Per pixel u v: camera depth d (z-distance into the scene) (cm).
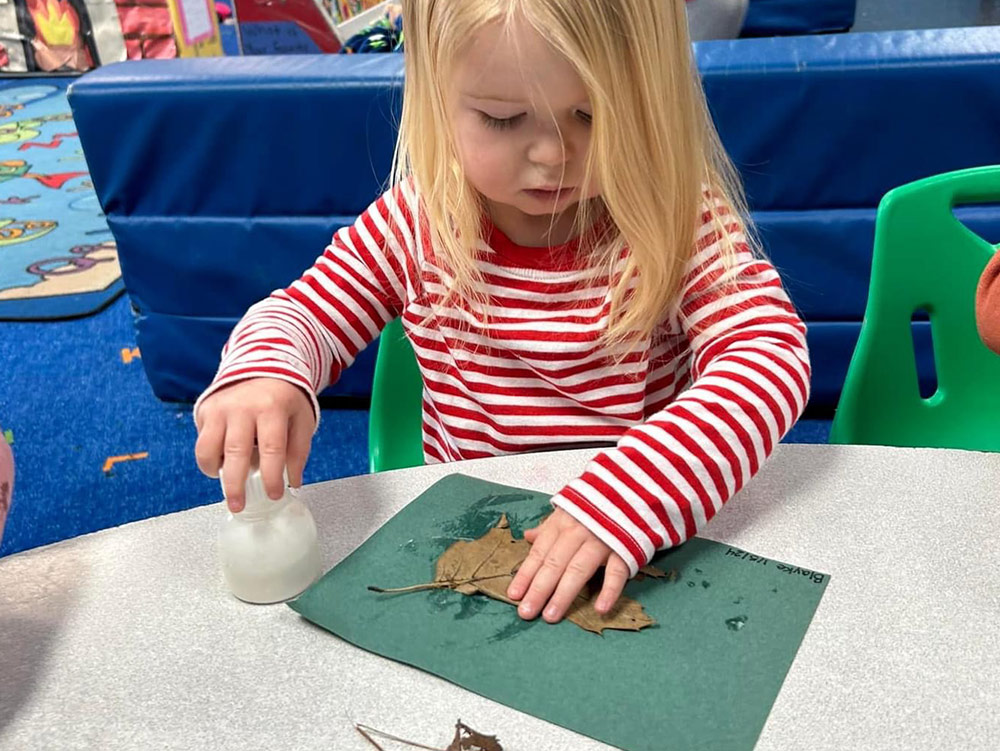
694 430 62
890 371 97
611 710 46
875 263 94
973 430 99
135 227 163
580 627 52
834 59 138
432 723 46
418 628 53
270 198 157
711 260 77
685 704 47
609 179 69
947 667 48
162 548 61
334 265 87
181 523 64
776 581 55
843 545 58
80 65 445
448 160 77
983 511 60
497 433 87
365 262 87
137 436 178
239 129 151
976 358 97
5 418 184
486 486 66
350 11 347
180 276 167
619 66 66
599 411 84
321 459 169
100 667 51
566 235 82
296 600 55
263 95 148
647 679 48
